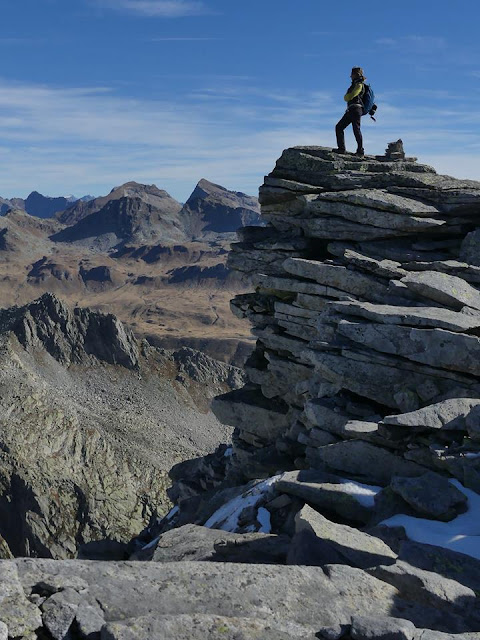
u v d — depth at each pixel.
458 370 18.22
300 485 15.96
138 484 136.00
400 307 20.75
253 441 28.34
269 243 27.23
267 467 24.34
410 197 24.95
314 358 20.66
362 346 19.95
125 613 8.27
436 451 15.48
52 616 7.88
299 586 9.45
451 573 10.97
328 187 26.94
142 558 19.86
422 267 22.83
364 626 8.07
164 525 28.59
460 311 20.16
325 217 25.97
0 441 122.56
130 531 119.44
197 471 34.47
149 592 8.79
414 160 28.27
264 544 13.13
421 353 18.73
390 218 24.27
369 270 23.02
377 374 19.48
